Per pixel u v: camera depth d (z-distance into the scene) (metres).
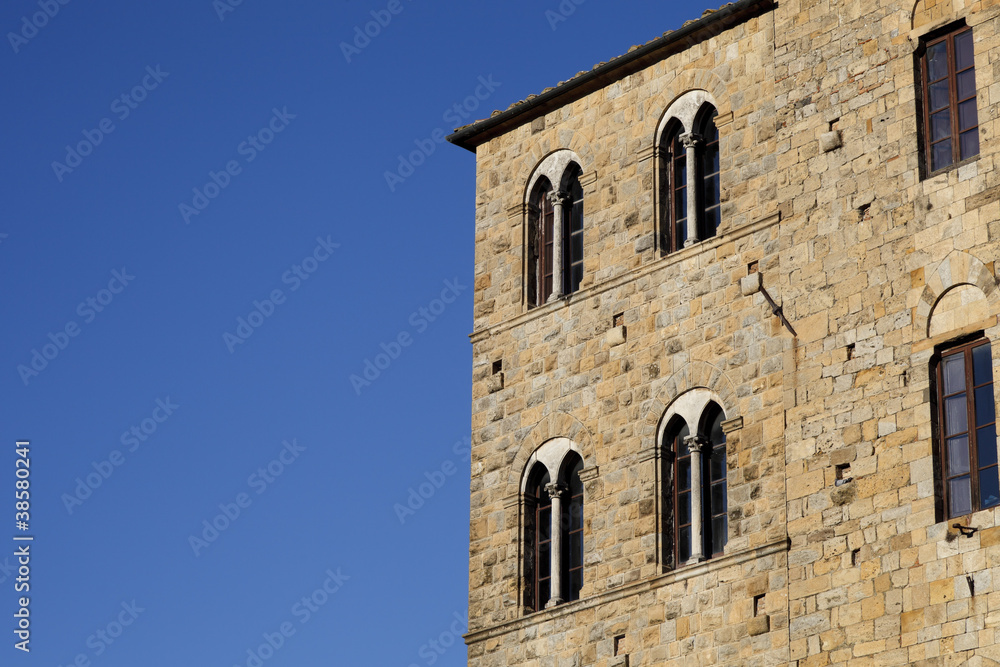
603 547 61.62
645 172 64.69
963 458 54.12
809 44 61.25
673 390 61.44
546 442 64.44
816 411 57.44
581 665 60.78
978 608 52.19
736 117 62.62
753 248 60.75
